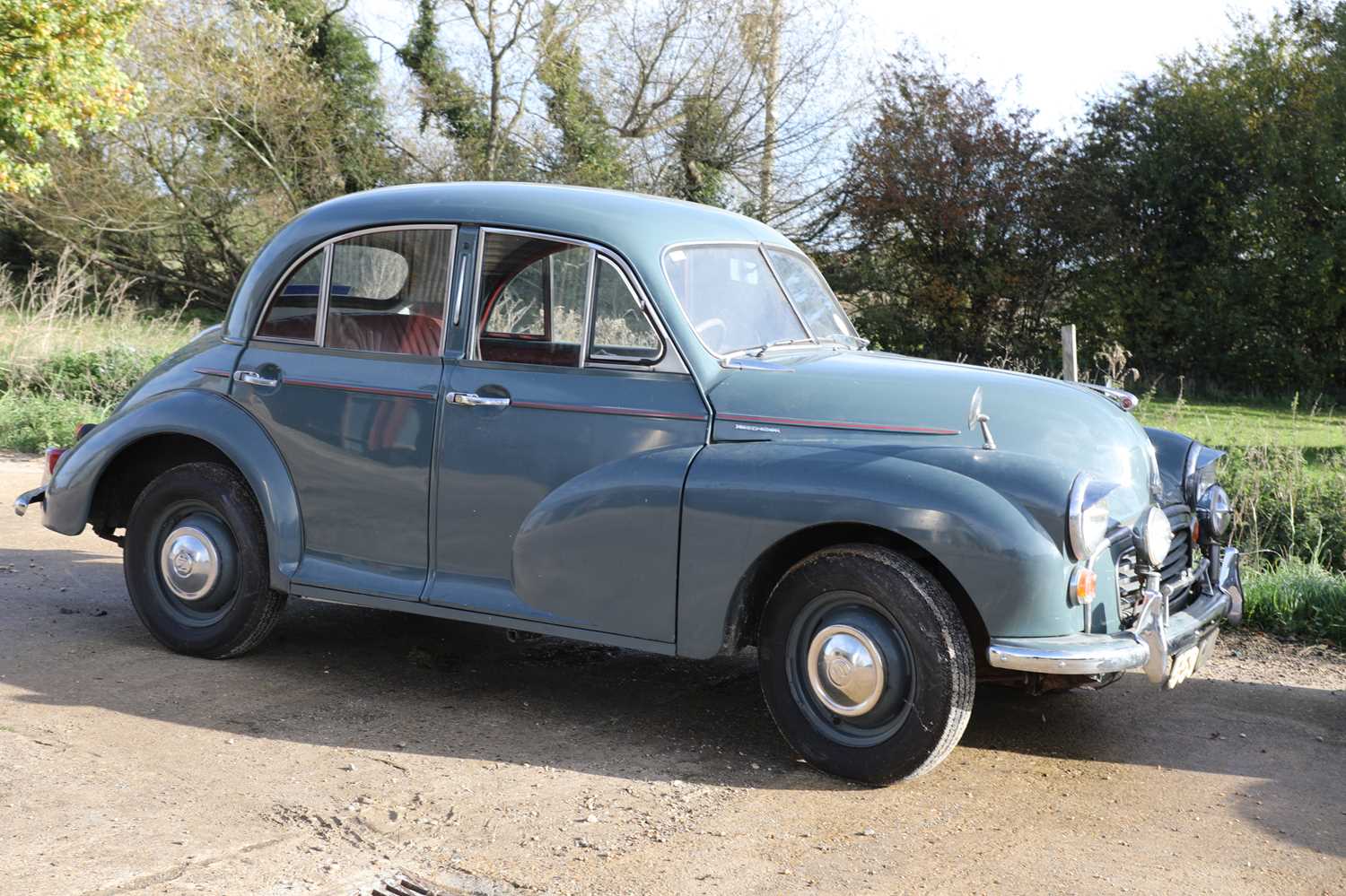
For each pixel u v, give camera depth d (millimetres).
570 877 3277
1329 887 3336
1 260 25328
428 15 24484
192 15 23156
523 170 24156
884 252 22812
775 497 3941
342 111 24906
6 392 12125
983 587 3725
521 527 4371
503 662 5270
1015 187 21531
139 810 3562
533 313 4457
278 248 4980
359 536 4715
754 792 3912
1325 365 21156
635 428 4250
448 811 3686
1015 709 4824
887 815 3748
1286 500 7516
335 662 5164
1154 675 3875
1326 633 5938
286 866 3266
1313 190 21156
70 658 5012
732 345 4383
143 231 24891
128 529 5172
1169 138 21984
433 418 4539
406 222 4703
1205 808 3873
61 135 16312
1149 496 4258
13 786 3674
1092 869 3410
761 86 23281
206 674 4910
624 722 4555
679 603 4117
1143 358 22172
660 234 4445
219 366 5012
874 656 3863
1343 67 20906
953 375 4258
